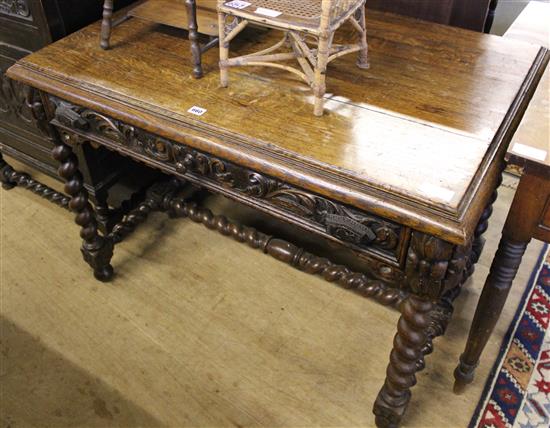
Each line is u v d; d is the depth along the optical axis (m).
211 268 1.76
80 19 1.51
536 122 0.98
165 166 1.23
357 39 1.36
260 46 1.35
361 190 0.95
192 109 1.13
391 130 1.06
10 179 1.97
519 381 1.43
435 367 1.48
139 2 1.58
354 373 1.47
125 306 1.64
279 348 1.53
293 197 1.06
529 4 1.48
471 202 0.92
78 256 1.79
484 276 1.71
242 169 1.08
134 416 1.38
